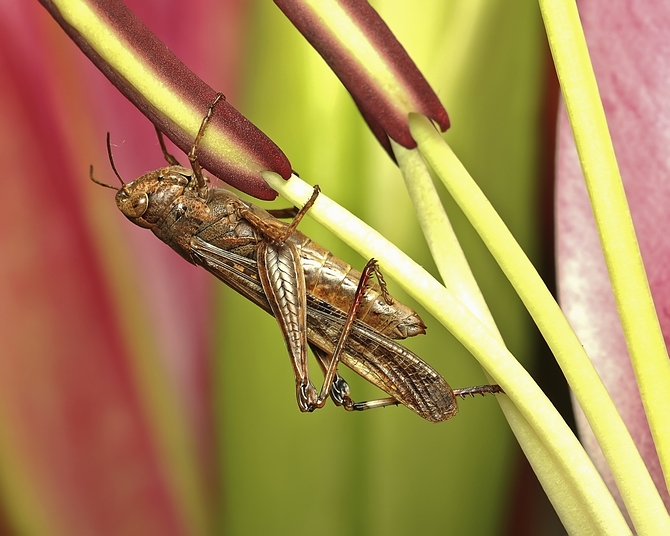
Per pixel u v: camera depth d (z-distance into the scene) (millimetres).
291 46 141
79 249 145
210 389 145
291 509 143
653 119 138
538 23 142
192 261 146
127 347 145
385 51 128
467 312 130
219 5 144
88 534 144
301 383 141
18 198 144
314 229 146
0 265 144
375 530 143
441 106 129
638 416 138
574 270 138
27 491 144
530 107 143
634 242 128
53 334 144
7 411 143
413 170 131
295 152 141
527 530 147
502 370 130
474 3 141
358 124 141
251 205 146
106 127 148
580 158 128
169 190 145
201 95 127
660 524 130
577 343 130
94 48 126
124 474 145
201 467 145
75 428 144
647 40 138
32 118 144
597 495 131
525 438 133
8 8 144
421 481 143
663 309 138
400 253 130
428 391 140
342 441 142
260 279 144
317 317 144
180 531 145
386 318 143
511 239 129
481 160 143
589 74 127
